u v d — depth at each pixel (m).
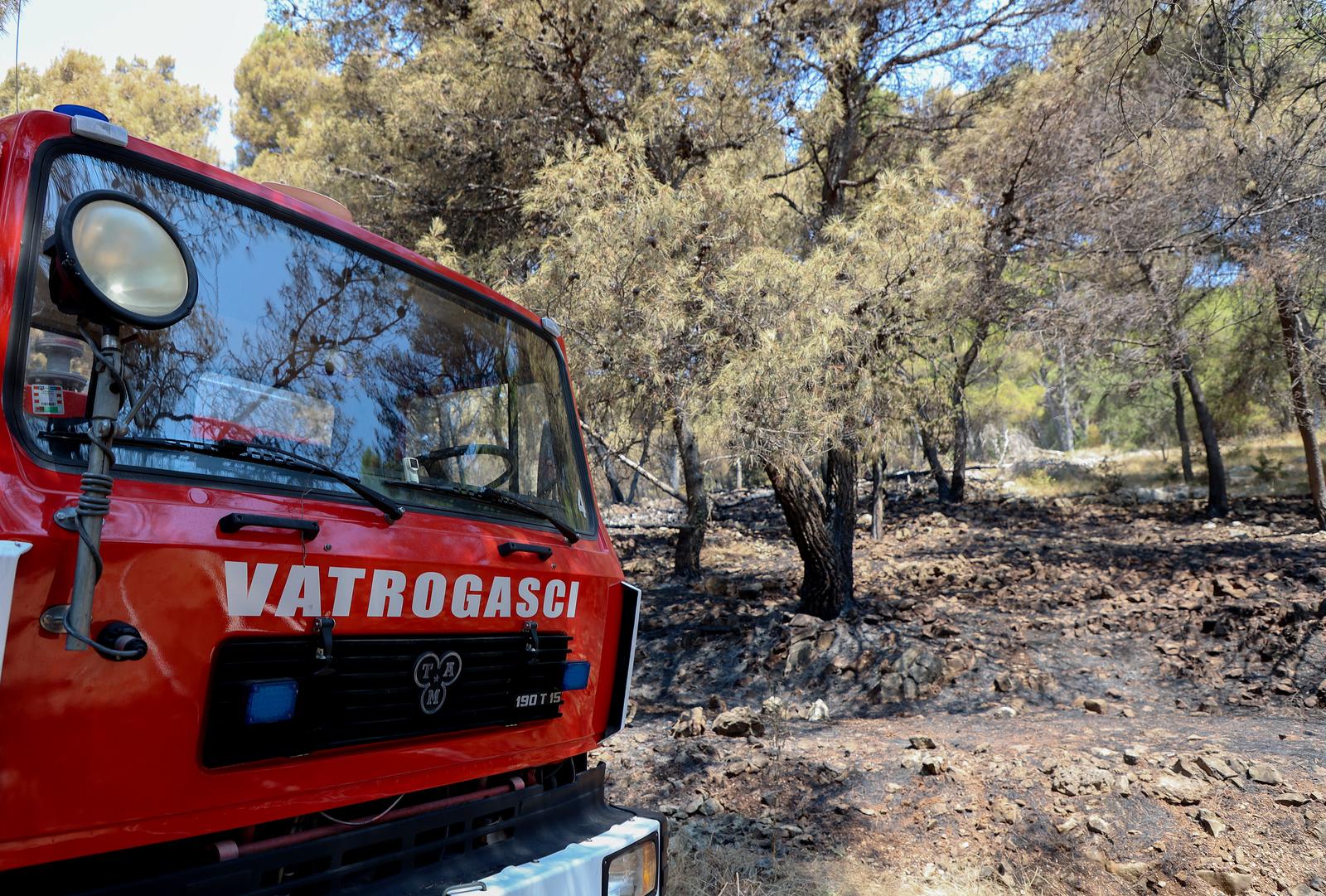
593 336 8.14
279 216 2.50
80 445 1.85
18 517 1.65
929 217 8.42
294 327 2.44
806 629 10.38
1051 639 9.88
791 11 10.58
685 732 7.43
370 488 2.45
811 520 11.07
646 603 13.28
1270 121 11.00
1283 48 7.99
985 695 8.70
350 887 2.11
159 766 1.78
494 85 10.52
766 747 6.71
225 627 1.89
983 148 12.07
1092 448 37.75
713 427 7.91
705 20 9.99
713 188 8.26
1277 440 26.33
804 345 7.69
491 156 11.12
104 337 1.71
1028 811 5.21
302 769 2.03
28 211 1.91
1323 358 13.84
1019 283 12.46
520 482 3.03
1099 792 5.31
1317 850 4.59
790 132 11.54
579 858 2.47
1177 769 5.52
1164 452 26.55
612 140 8.52
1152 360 14.93
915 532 19.75
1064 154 11.43
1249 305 16.47
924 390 9.95
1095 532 17.75
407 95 10.67
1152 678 8.75
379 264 2.75
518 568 2.59
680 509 25.66
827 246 8.92
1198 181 11.63
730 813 5.54
